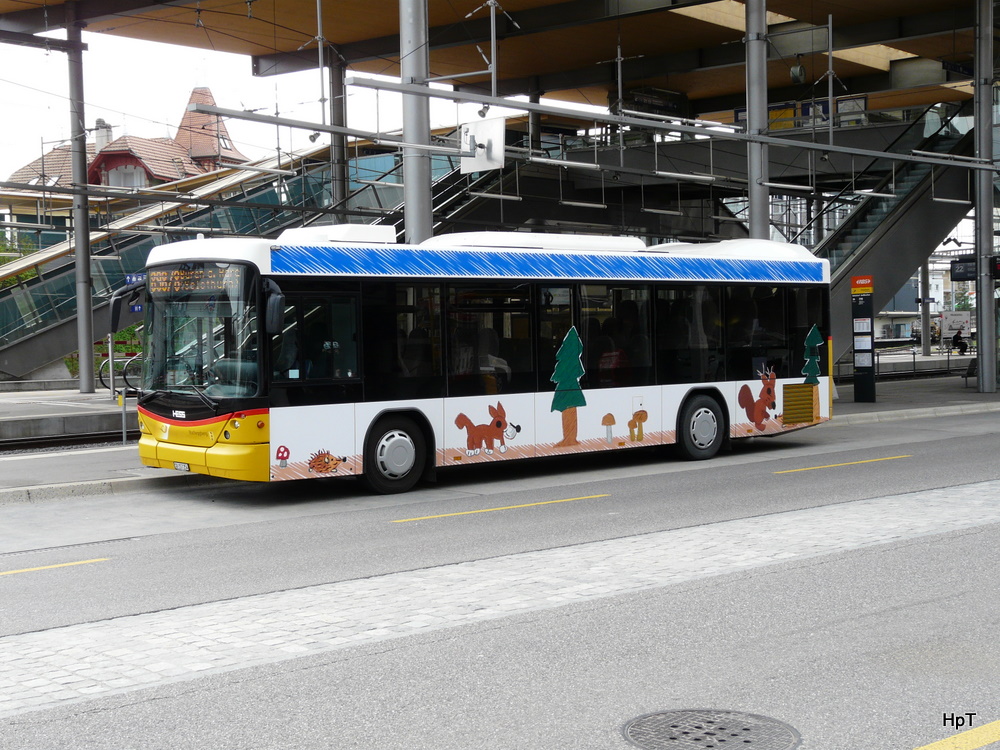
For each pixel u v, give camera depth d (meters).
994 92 29.55
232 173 40.91
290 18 32.03
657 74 38.69
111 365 23.09
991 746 4.64
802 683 5.54
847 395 28.89
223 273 12.74
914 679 5.59
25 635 6.86
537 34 35.38
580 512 11.67
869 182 37.19
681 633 6.54
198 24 30.14
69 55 31.06
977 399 26.84
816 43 35.22
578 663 5.96
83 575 8.78
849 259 28.44
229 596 7.88
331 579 8.41
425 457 14.00
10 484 13.79
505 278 14.55
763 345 17.42
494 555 9.25
